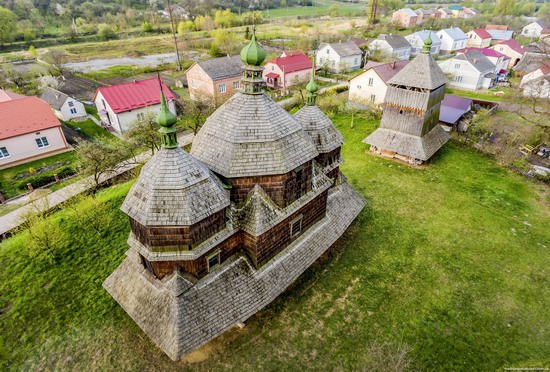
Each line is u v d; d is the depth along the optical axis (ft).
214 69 215.10
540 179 122.11
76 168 138.10
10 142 145.59
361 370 61.93
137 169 130.11
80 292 78.69
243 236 65.31
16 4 438.81
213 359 63.36
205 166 59.21
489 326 70.74
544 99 169.58
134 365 63.26
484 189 116.88
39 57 331.36
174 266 59.31
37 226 89.30
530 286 80.12
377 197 112.88
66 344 67.72
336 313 72.64
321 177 76.43
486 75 243.19
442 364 63.77
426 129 129.80
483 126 147.02
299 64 248.93
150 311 61.31
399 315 72.54
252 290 65.72
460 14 541.75
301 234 77.30
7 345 68.39
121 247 91.30
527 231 97.76
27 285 80.94
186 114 175.94
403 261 86.74
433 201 110.93
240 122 61.46
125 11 459.32
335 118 178.60
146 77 277.44
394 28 433.07
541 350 66.28
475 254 89.25
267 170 60.59
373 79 186.80
